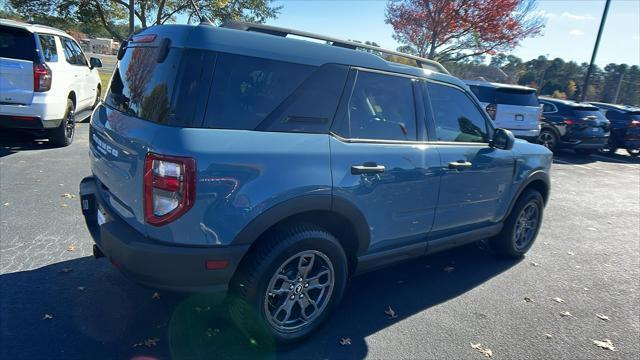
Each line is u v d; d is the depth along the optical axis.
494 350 3.06
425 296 3.76
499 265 4.60
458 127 3.76
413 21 14.65
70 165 6.57
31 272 3.51
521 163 4.34
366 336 3.09
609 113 15.23
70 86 7.76
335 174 2.75
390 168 3.07
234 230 2.42
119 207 2.71
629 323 3.61
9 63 6.50
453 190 3.63
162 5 15.02
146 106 2.54
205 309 3.10
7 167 6.21
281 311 2.82
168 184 2.28
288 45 2.69
